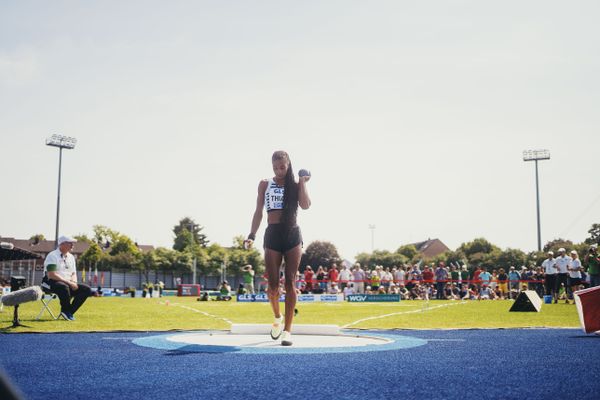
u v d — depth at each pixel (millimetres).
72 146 45844
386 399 2832
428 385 3266
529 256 81188
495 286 26750
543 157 56250
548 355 4914
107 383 3307
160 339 6293
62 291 9367
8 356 4660
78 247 101562
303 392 3021
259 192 6188
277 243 5957
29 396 2900
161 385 3238
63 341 6105
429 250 109812
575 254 18484
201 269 83000
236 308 15609
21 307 13422
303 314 12875
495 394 2988
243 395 2930
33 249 104125
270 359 4477
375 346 5605
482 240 94562
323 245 76812
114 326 8477
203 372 3744
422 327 8977
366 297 24797
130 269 82000
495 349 5418
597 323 7125
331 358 4562
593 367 4121
